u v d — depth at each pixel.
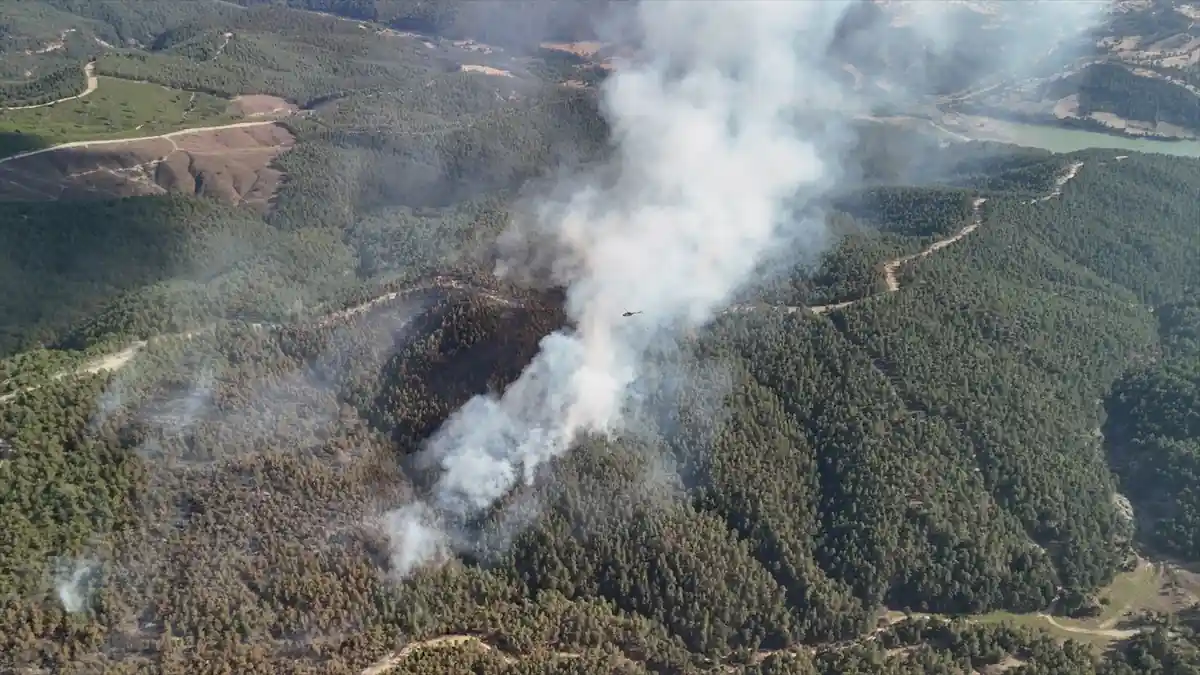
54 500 175.62
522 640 177.75
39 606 161.00
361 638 171.25
